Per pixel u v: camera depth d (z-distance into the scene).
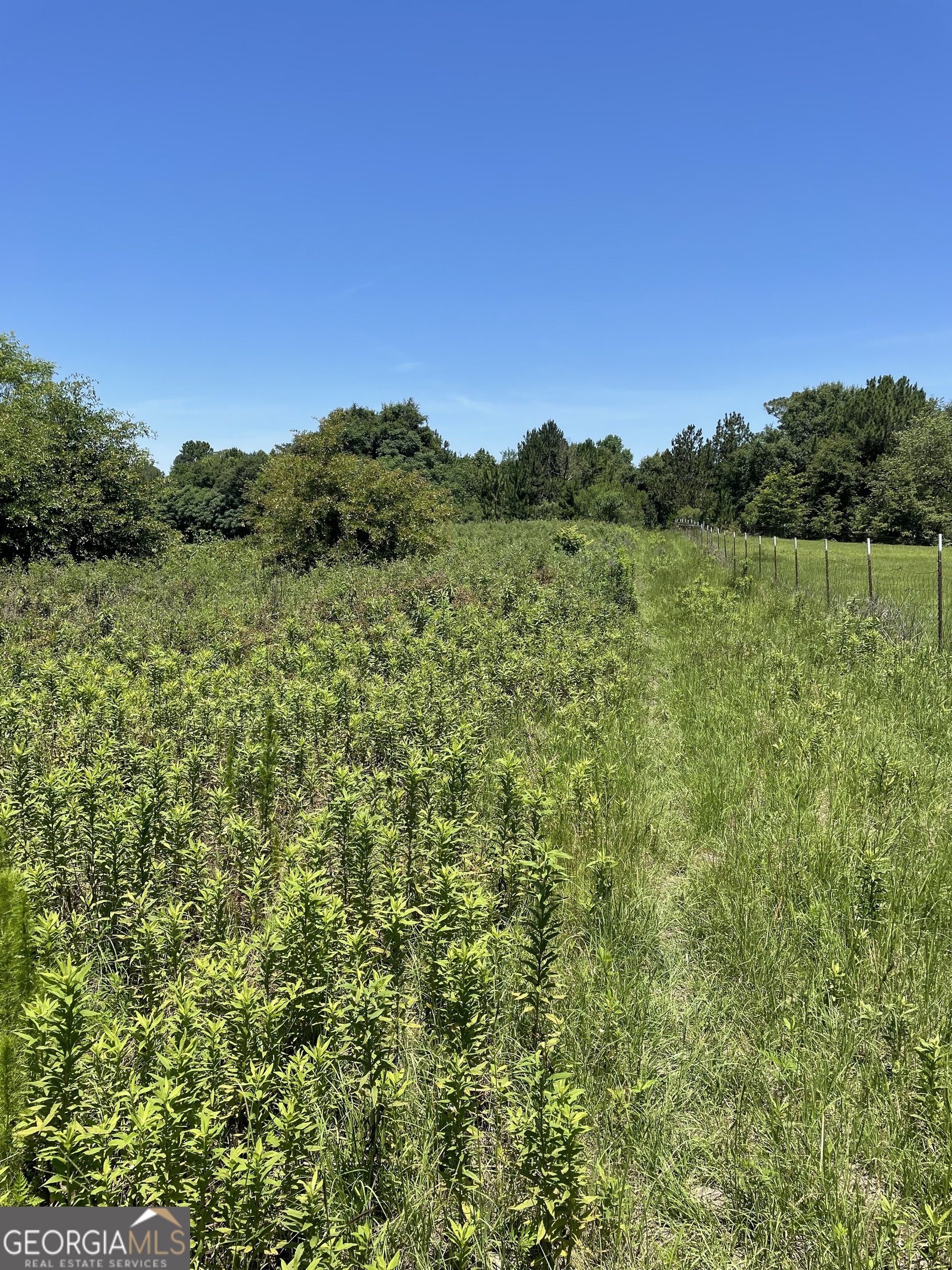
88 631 10.63
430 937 3.20
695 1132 2.69
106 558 19.27
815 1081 2.80
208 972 2.79
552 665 8.34
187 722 6.01
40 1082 2.18
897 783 5.32
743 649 10.22
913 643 9.68
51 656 8.54
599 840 4.78
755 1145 2.60
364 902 3.50
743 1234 2.36
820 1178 2.41
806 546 35.06
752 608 13.62
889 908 3.86
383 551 19.55
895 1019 2.95
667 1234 2.37
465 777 4.67
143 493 20.36
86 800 4.13
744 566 19.31
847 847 4.54
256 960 3.32
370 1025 2.53
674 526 52.16
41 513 17.95
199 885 3.73
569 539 22.45
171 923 3.17
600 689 7.75
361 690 7.30
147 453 20.66
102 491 19.64
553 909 3.04
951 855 4.41
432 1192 2.37
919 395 59.94
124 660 9.03
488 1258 2.20
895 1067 2.84
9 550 18.05
